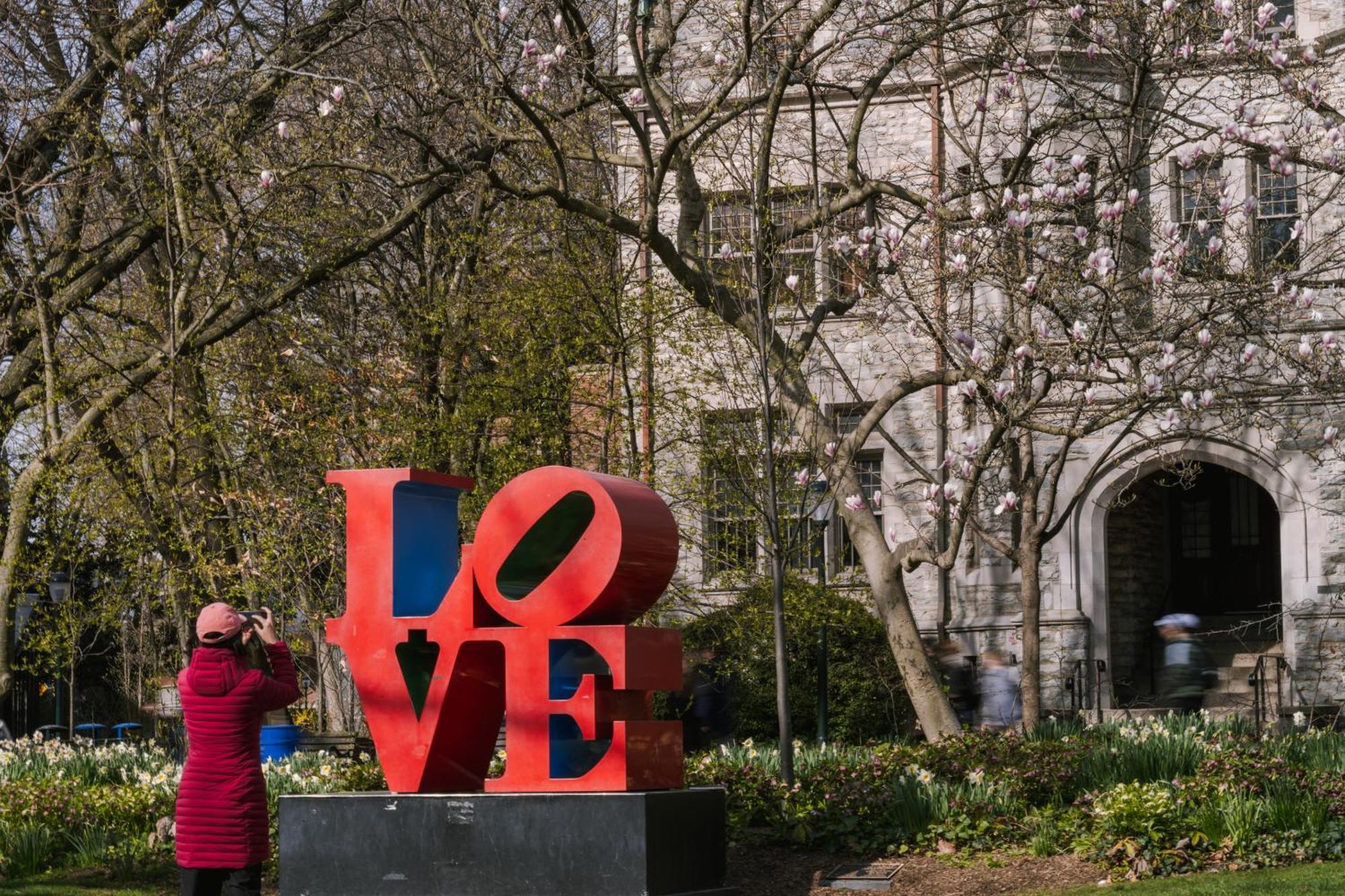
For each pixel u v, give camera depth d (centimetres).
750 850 979
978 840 953
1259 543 2281
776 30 1609
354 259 1675
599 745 829
